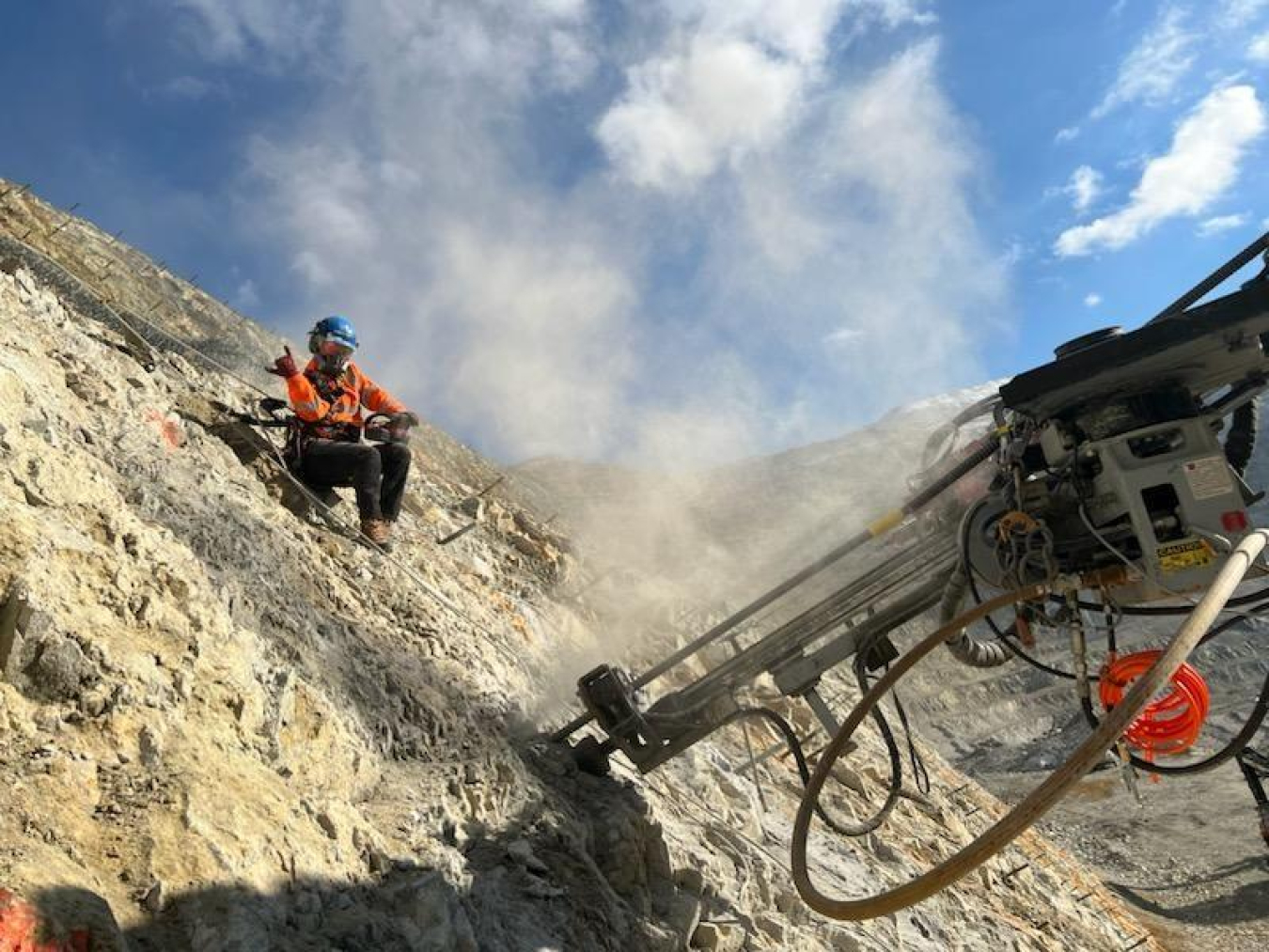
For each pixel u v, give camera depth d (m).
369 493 6.97
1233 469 4.18
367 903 3.48
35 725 3.01
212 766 3.35
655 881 5.62
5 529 3.33
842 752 4.09
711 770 8.22
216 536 5.05
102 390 5.59
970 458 4.68
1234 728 33.94
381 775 4.51
